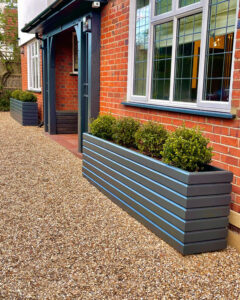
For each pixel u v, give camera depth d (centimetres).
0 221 372
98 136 509
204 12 363
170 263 292
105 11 593
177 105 418
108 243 326
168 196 316
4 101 1638
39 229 354
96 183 493
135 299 244
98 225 366
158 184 332
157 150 380
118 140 463
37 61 1245
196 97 392
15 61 1675
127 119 466
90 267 284
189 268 286
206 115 357
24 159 663
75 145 804
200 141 317
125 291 253
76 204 429
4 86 1680
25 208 412
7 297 243
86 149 528
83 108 701
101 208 417
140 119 501
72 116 984
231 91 328
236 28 317
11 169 589
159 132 388
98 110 643
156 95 471
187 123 395
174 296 248
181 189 296
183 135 326
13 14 1641
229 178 302
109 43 585
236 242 321
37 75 1273
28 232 346
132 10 504
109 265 288
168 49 440
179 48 418
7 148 764
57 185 505
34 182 516
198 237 301
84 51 680
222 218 306
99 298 244
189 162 306
